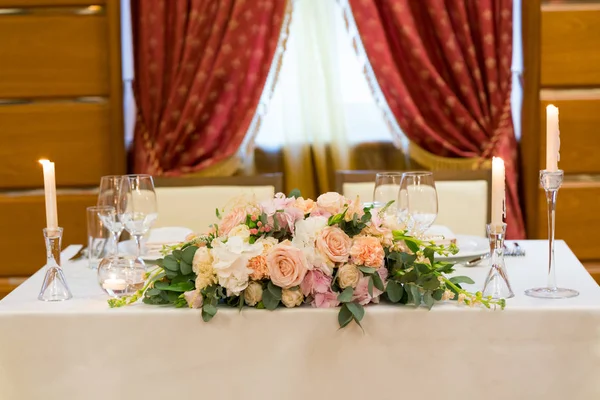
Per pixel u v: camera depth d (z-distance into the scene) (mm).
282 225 1603
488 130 3516
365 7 3443
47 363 1579
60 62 3512
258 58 3445
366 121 3600
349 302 1530
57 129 3543
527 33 3488
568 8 3488
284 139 3541
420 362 1566
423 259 1598
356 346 1562
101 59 3512
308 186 3570
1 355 1575
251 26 3438
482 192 2846
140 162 3508
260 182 2881
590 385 1561
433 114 3518
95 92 3527
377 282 1536
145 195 1839
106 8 3479
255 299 1557
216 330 1562
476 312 1549
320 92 3535
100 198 2008
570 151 3553
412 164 3570
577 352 1554
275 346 1562
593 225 3586
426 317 1554
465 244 2131
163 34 3455
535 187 3529
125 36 3543
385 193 2014
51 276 1700
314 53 3516
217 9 3424
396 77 3457
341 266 1550
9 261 3609
